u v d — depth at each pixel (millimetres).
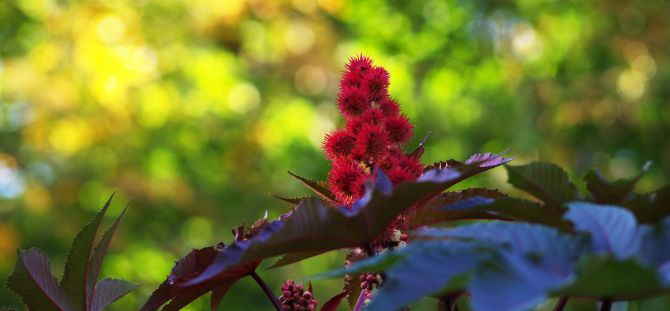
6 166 13930
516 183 1554
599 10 14477
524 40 15133
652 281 1027
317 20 13961
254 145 14789
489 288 1059
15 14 14719
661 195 1528
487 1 15039
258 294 13633
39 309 1750
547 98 14312
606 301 1347
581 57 15000
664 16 14094
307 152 14422
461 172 1465
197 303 11805
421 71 15336
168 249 14508
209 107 15031
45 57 13000
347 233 1536
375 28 15719
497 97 15016
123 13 13195
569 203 1428
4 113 14148
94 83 12867
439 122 14859
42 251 1760
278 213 14555
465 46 15555
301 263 13312
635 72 14211
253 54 14492
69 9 13203
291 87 14852
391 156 1825
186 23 13789
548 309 7164
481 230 1287
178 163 15219
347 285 1993
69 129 12992
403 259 1210
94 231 1737
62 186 13656
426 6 15875
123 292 1896
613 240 1277
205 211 14422
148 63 13539
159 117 13977
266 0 13438
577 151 14625
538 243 1258
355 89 1910
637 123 14438
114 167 13891
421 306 7590
